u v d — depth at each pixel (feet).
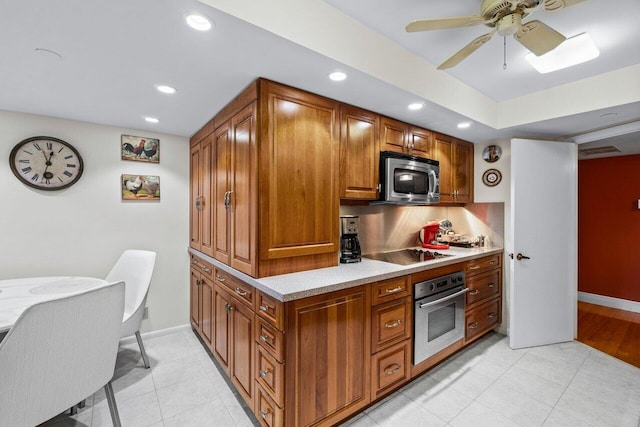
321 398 5.06
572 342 9.25
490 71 6.86
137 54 4.58
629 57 6.22
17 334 3.49
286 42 4.26
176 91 5.94
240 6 3.76
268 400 4.94
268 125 5.34
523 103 8.25
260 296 5.18
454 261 7.77
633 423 5.59
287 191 5.59
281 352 4.59
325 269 6.21
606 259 12.86
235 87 5.72
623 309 12.33
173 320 9.39
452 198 9.59
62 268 7.62
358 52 5.09
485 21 4.25
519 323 8.72
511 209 8.72
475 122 8.01
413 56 6.12
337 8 4.80
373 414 5.81
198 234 8.68
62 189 7.59
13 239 7.06
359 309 5.60
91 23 3.81
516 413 5.85
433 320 7.20
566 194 9.41
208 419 5.65
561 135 9.59
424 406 6.06
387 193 7.11
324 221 6.17
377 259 7.68
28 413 3.71
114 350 4.76
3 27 3.86
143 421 5.58
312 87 5.73
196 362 7.66
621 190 12.53
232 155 6.25
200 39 4.19
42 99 6.38
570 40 5.60
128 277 7.78
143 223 8.81
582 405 6.10
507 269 9.72
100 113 7.23
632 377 7.17
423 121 7.88
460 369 7.52
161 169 9.10
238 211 5.96
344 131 6.49
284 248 5.57
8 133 6.98
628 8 4.70
